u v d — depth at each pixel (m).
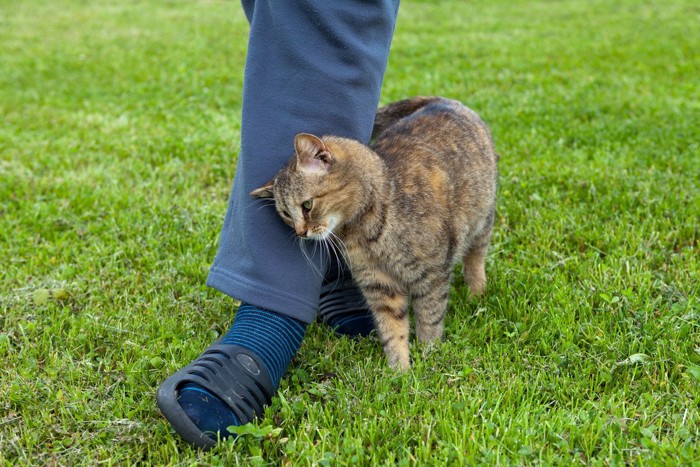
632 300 3.26
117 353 3.08
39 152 5.81
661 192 4.50
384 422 2.52
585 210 4.36
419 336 3.27
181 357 3.03
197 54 10.16
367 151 3.04
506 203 4.55
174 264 3.89
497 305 3.42
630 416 2.53
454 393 2.70
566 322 3.14
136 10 15.12
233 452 2.41
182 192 4.91
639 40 10.24
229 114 7.02
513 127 6.13
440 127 3.51
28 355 3.05
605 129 5.94
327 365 2.99
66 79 8.64
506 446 2.37
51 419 2.64
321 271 2.99
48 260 3.98
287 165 2.89
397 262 3.07
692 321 3.06
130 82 8.42
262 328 2.83
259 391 2.63
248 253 2.85
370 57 2.88
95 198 4.79
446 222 3.17
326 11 2.75
